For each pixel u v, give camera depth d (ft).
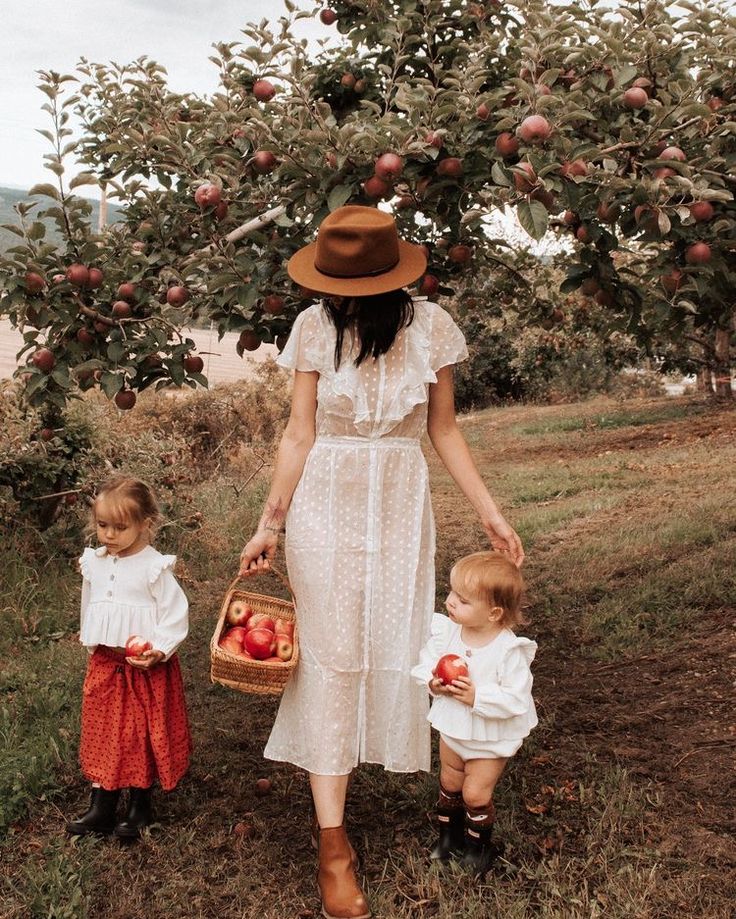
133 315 13.61
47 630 16.70
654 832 9.60
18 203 12.48
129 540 9.82
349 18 17.19
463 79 12.75
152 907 8.86
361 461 9.05
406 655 9.15
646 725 12.08
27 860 9.51
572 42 12.80
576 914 8.32
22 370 13.56
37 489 20.79
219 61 15.58
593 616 16.35
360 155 12.23
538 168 11.15
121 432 26.05
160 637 9.78
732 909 8.34
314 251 9.74
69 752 11.74
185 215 14.38
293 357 9.20
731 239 12.07
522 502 30.45
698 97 12.65
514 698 8.66
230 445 37.73
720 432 41.47
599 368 69.72
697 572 17.78
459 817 9.49
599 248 13.07
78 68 16.29
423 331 9.13
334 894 8.55
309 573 9.09
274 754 9.55
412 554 9.19
